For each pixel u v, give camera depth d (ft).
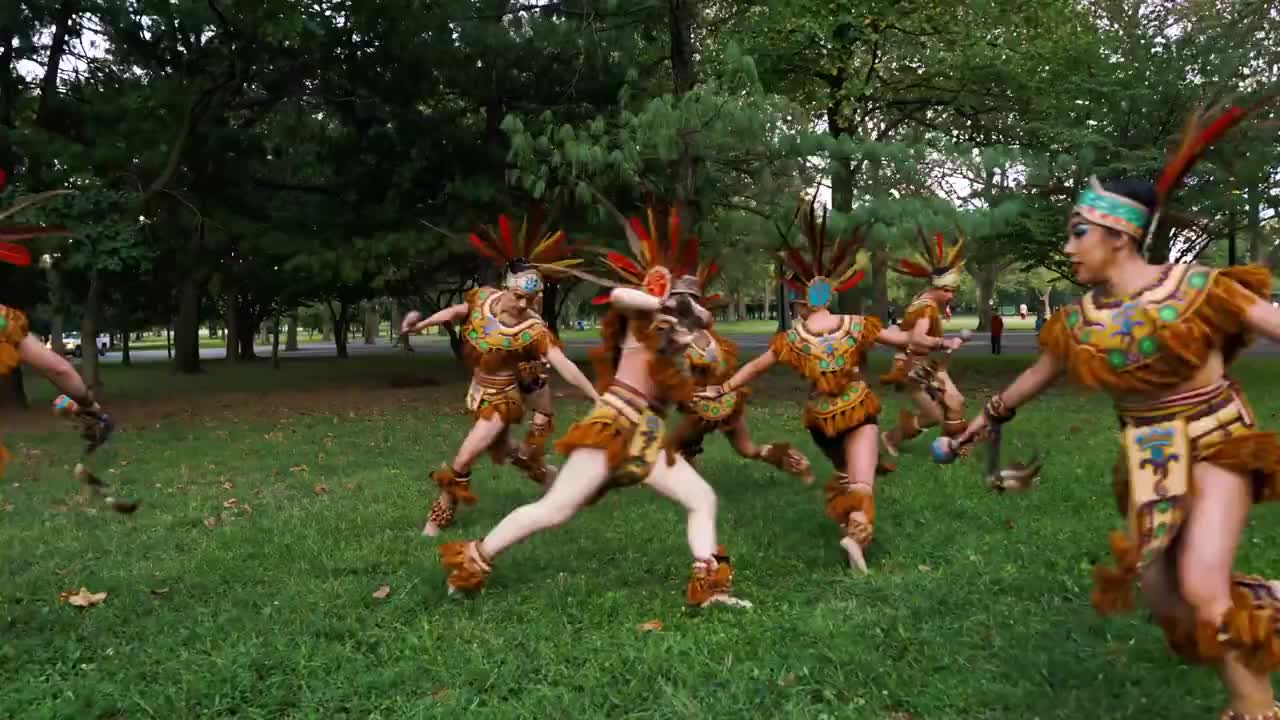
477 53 60.80
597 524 22.80
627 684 13.15
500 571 18.95
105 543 22.08
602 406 16.57
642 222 17.57
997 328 98.94
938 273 29.71
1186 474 10.57
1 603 17.43
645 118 45.60
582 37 59.41
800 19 59.11
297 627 15.70
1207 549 10.26
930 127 73.36
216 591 18.13
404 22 58.90
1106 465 28.76
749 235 49.14
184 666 14.07
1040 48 61.82
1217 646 10.16
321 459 35.68
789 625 15.20
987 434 12.90
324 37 57.93
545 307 89.10
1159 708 11.84
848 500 18.98
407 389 73.20
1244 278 10.44
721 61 54.70
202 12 54.34
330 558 20.20
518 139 46.62
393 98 63.00
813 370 19.66
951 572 18.02
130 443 41.27
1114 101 53.88
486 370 22.52
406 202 67.67
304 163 74.84
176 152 54.54
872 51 63.00
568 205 58.90
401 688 13.23
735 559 19.63
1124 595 10.91
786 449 23.52
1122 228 10.83
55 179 48.67
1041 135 59.21
